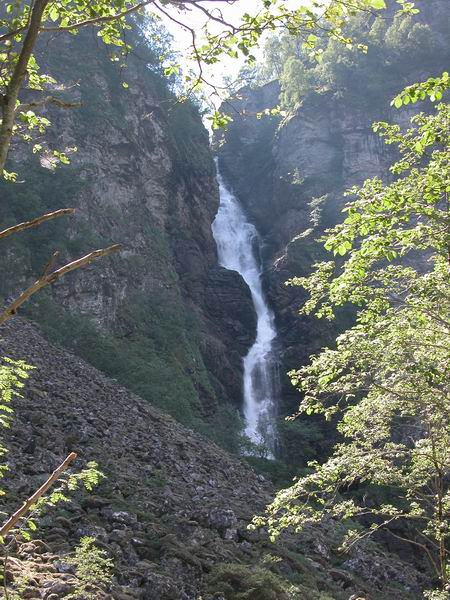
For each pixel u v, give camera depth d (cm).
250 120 8162
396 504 3072
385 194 891
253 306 5372
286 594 1242
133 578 1059
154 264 4591
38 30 361
